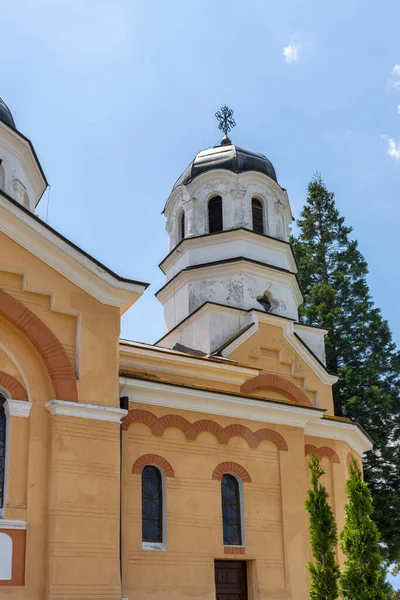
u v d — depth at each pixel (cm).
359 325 3534
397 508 3031
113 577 1468
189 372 2181
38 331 1558
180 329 2595
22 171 2356
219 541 1789
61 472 1476
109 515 1506
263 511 1902
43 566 1419
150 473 1767
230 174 2817
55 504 1448
